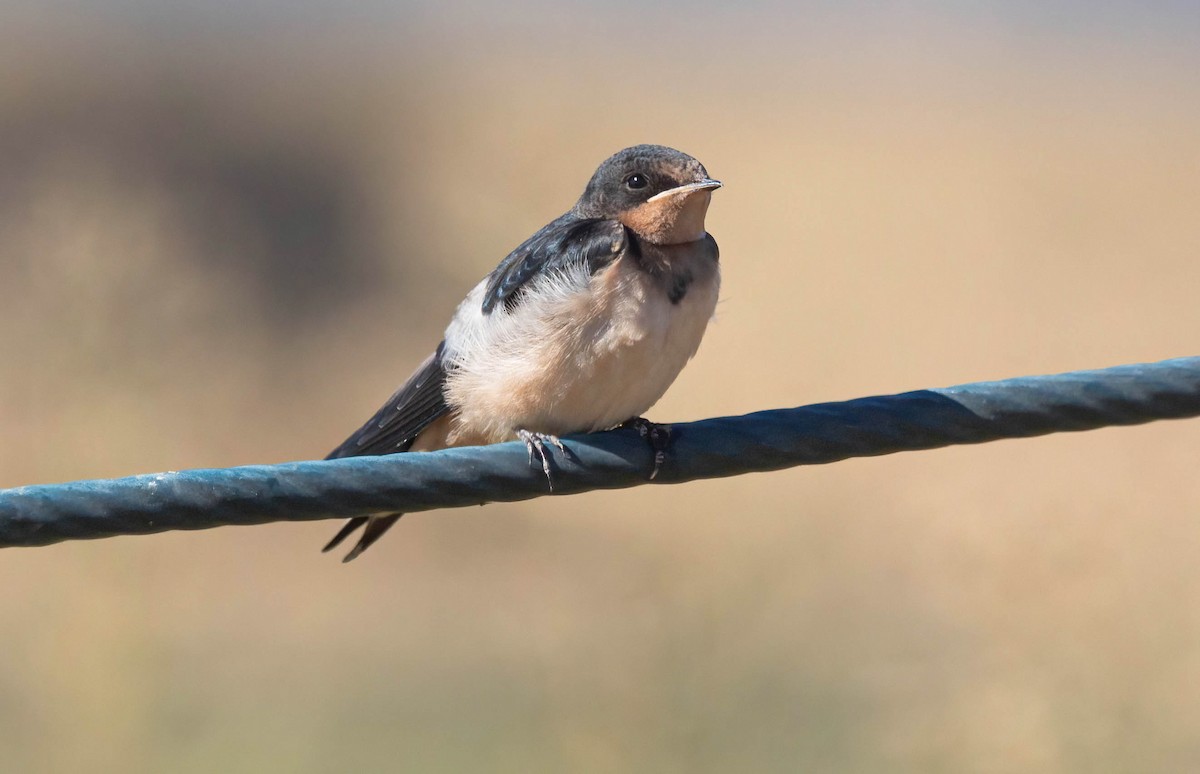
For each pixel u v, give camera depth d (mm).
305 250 22672
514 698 12102
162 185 23609
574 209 7801
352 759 11141
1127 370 5738
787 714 11727
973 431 5855
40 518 5414
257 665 12805
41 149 25094
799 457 5992
